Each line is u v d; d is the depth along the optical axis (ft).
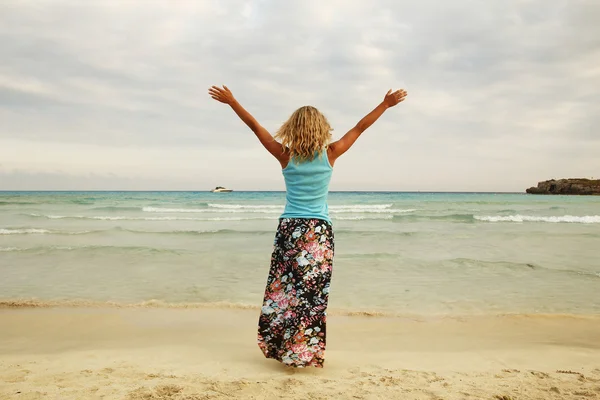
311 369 11.28
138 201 144.66
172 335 15.83
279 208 114.11
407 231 55.62
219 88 10.50
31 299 21.85
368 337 15.89
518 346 14.79
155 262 32.48
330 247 10.82
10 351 13.76
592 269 30.50
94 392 9.14
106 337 15.56
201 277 27.43
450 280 26.66
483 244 43.55
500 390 9.81
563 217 81.41
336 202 153.17
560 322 18.25
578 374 11.34
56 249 37.68
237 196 221.87
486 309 20.44
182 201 150.51
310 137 10.39
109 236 50.24
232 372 10.96
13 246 40.88
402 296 22.80
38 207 108.88
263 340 10.87
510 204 144.46
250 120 10.78
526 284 25.64
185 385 9.71
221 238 48.83
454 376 10.99
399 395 9.32
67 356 12.66
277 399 8.94
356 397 9.14
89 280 26.50
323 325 10.62
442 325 17.70
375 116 10.95
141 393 9.11
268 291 10.96
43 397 8.80
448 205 134.82
